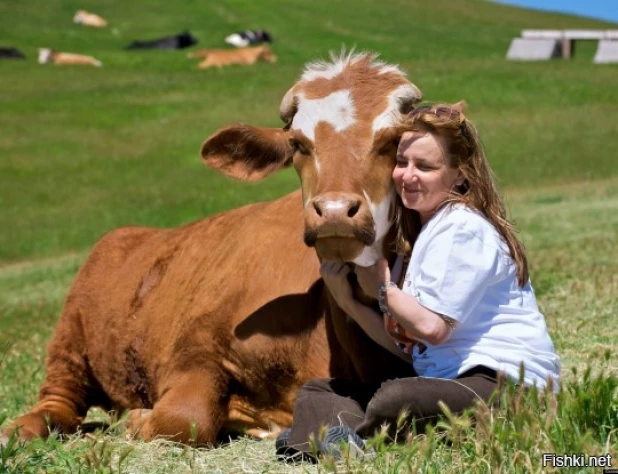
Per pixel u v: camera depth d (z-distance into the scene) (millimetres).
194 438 6656
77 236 27469
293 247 8078
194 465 6594
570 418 5785
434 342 6328
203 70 50688
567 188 29859
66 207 29812
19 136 36719
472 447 5746
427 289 6332
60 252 26500
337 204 6250
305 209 6465
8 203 30078
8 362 12266
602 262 16281
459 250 6328
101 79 47500
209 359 8125
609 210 24594
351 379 7496
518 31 69688
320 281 7734
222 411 8031
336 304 7285
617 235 20016
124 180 32375
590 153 33812
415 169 6516
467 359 6395
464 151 6500
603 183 30312
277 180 32562
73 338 10094
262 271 8094
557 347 9789
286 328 7777
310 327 7707
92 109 40656
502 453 5555
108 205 29938
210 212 29312
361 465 5762
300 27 63125
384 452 5828
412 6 73312
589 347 9602
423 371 6660
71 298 10328
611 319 11000
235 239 8742
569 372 8578
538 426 5637
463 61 47906
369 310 6906
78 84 46000
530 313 6562
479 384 6270
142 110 40562
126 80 47125
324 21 65062
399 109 6852
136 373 9484
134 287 9734
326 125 6824
